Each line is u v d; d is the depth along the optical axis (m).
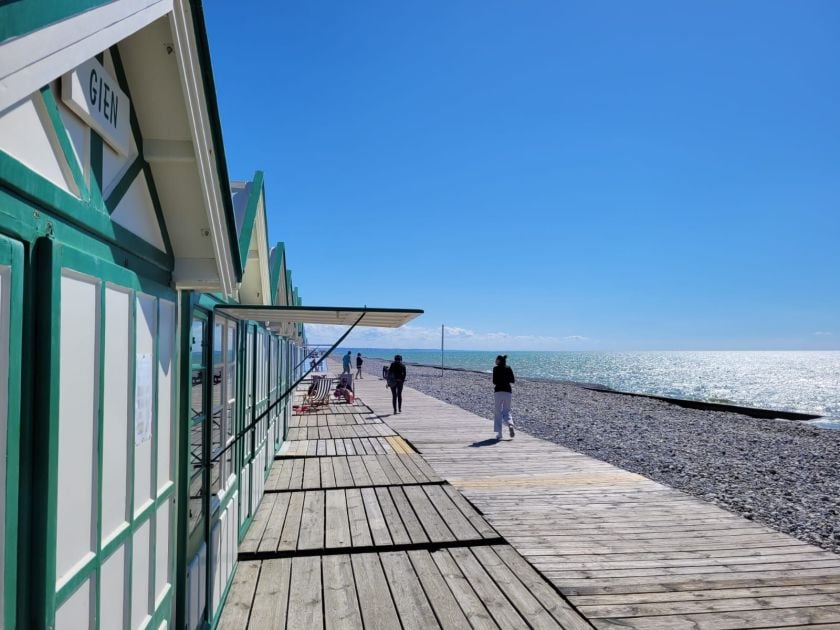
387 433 11.36
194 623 3.11
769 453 11.68
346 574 4.38
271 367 7.87
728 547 5.03
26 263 1.36
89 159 1.76
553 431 14.12
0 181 1.21
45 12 1.19
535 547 4.98
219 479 3.95
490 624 3.61
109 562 1.91
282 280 8.02
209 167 2.40
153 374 2.39
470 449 9.69
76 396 1.63
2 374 1.24
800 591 4.13
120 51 2.04
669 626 3.60
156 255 2.45
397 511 5.98
